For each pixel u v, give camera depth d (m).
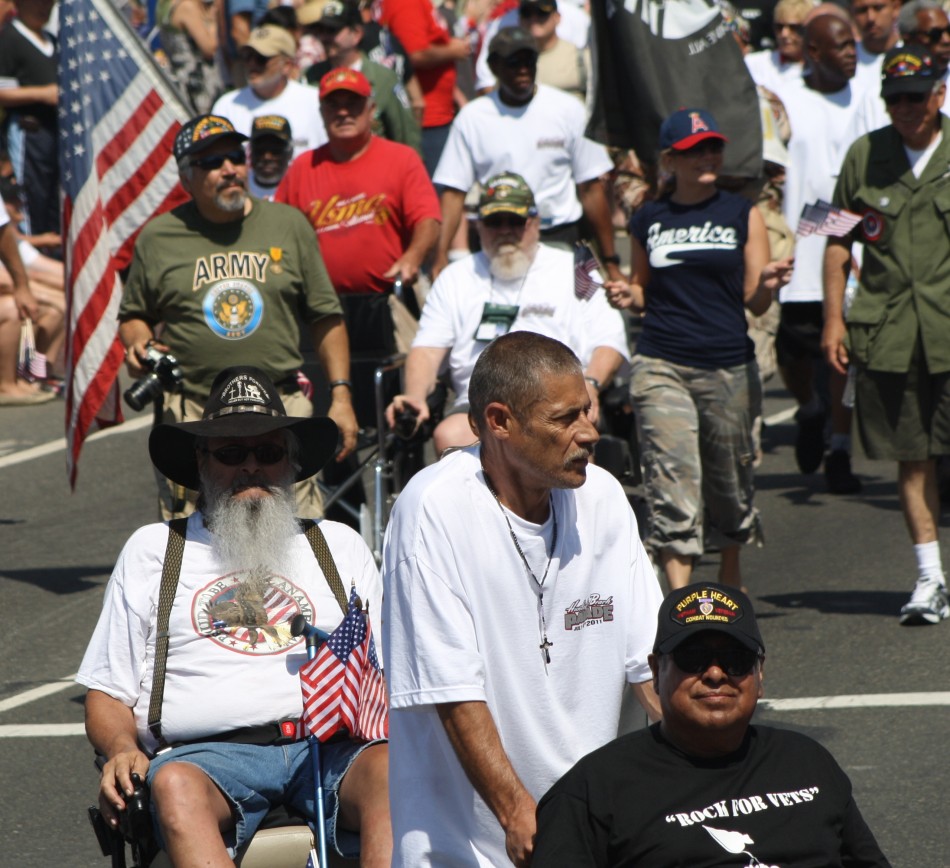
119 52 29.92
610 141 32.81
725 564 27.03
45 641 27.48
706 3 32.16
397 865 13.42
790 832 11.95
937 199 26.25
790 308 36.06
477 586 13.02
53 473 39.41
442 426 25.94
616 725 13.62
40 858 19.20
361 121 32.69
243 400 18.06
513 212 26.62
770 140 36.34
